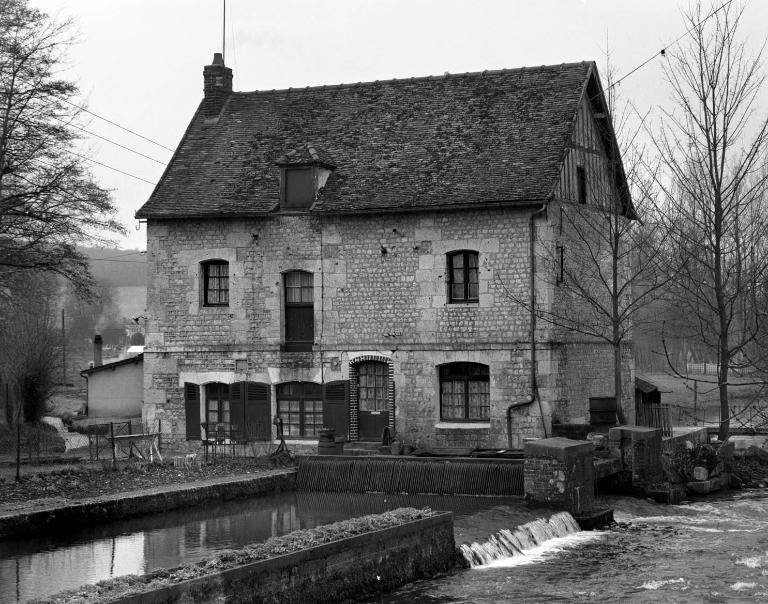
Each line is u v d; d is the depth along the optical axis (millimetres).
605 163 30719
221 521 20109
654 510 22891
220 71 32656
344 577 15172
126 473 23391
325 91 32344
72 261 30094
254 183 30062
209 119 32531
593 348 29953
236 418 29375
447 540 17297
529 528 19328
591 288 30016
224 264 29859
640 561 18016
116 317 111000
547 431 26875
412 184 28453
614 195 27844
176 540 18281
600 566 17656
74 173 29000
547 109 29188
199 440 29719
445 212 27844
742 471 27297
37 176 28922
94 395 37000
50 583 15227
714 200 26844
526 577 16875
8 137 28312
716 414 41969
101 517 19719
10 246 28859
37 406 38844
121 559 16797
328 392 28672
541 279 27094
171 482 22594
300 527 19406
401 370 28125
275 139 31297
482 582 16500
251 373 29344
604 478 24156
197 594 12930
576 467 21094
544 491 20938
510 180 27531
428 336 27938
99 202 29375
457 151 29000
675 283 29562
